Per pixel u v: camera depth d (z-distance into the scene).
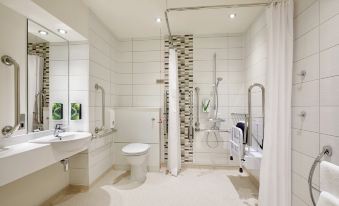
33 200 1.69
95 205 1.80
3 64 1.44
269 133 1.53
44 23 1.70
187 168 2.83
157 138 2.73
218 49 2.85
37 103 1.77
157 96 2.96
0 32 1.41
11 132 1.41
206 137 2.88
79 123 2.10
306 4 1.36
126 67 3.01
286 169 1.50
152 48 2.96
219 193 2.04
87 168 2.09
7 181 1.10
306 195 1.35
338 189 0.85
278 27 1.51
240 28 2.65
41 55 1.82
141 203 1.84
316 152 1.25
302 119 1.40
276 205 1.49
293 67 1.52
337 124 1.09
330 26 1.14
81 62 2.10
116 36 2.92
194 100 2.87
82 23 1.96
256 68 2.30
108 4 2.00
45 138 1.71
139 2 1.96
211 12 2.18
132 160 2.25
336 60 1.10
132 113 2.77
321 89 1.21
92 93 2.17
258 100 2.17
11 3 1.38
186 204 1.82
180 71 2.90
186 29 2.69
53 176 1.91
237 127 2.16
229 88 2.84
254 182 2.29
